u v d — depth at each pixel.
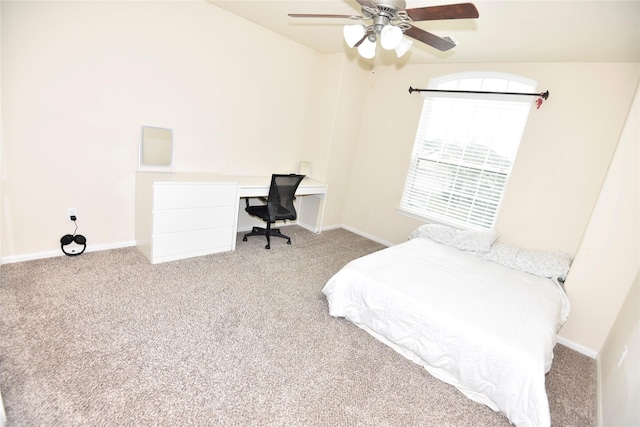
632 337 1.79
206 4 2.93
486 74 3.37
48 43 2.22
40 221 2.48
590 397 1.96
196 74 3.04
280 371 1.79
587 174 2.85
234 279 2.76
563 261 2.75
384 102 4.21
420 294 2.08
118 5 2.46
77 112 2.45
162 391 1.54
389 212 4.29
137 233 3.02
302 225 4.68
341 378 1.81
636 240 2.23
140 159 2.87
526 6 1.99
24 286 2.18
